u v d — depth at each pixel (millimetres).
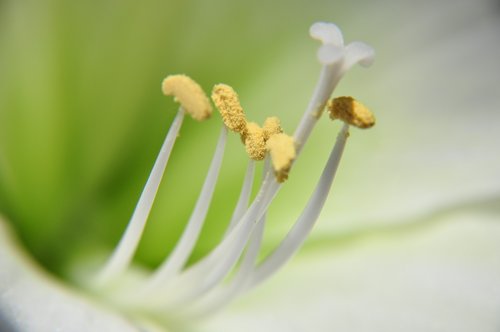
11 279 281
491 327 298
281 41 329
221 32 328
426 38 328
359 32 328
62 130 322
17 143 315
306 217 281
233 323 299
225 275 284
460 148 323
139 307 294
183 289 289
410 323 300
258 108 330
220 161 280
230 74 329
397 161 323
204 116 278
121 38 324
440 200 319
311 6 328
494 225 317
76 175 322
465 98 326
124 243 288
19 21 314
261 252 318
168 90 279
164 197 326
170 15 325
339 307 304
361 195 321
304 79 329
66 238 317
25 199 315
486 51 327
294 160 276
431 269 309
